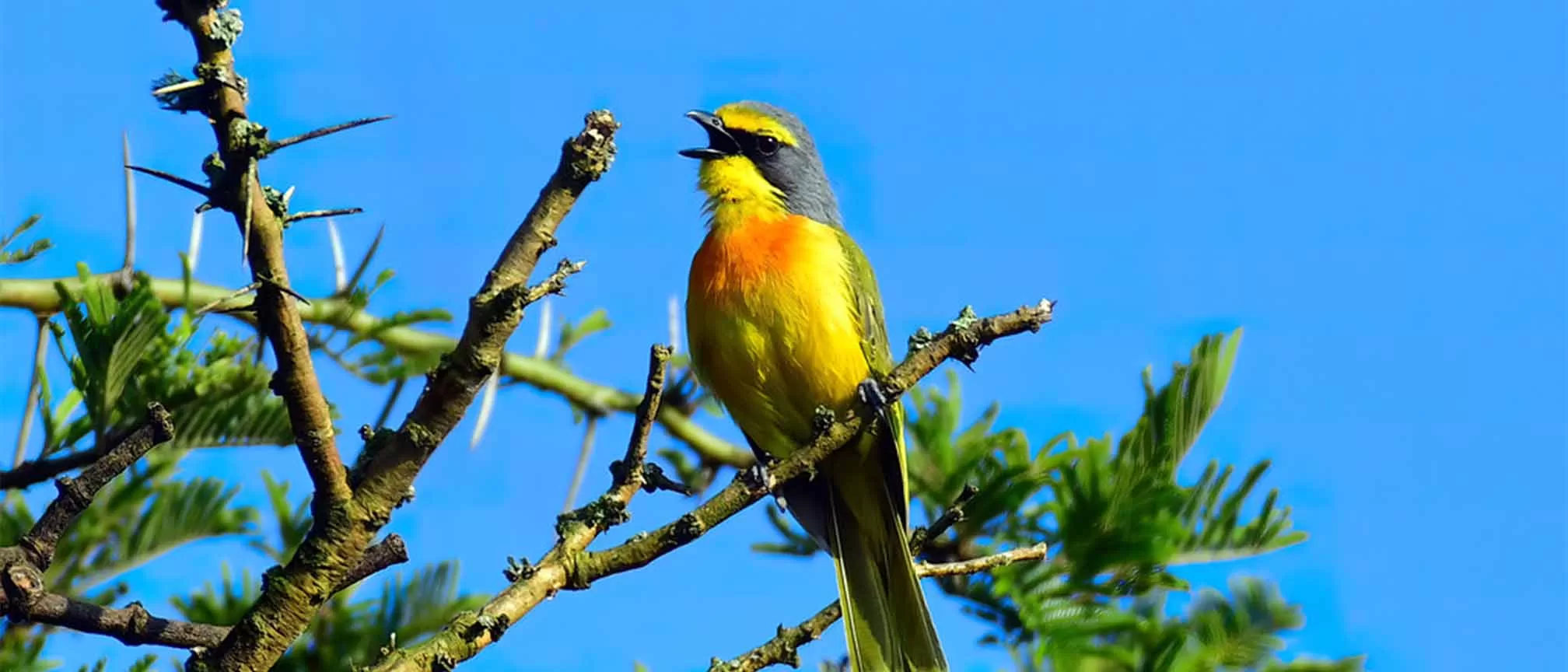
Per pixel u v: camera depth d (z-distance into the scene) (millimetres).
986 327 9117
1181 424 9391
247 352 9945
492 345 7680
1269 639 9062
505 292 7566
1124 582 9195
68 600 7895
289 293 7289
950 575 9266
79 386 9188
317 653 10133
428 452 7906
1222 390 9500
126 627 7996
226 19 7039
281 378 7543
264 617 7875
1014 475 10008
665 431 14055
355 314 11867
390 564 8078
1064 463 9703
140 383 9438
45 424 9344
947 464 10414
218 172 7145
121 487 10078
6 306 10547
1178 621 9234
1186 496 9312
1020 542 10078
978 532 10164
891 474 13023
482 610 7953
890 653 11586
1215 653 9039
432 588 10398
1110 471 9328
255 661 7871
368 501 7875
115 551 10133
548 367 13633
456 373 7738
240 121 7023
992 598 9312
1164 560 9133
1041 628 9109
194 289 11164
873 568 12492
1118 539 9156
